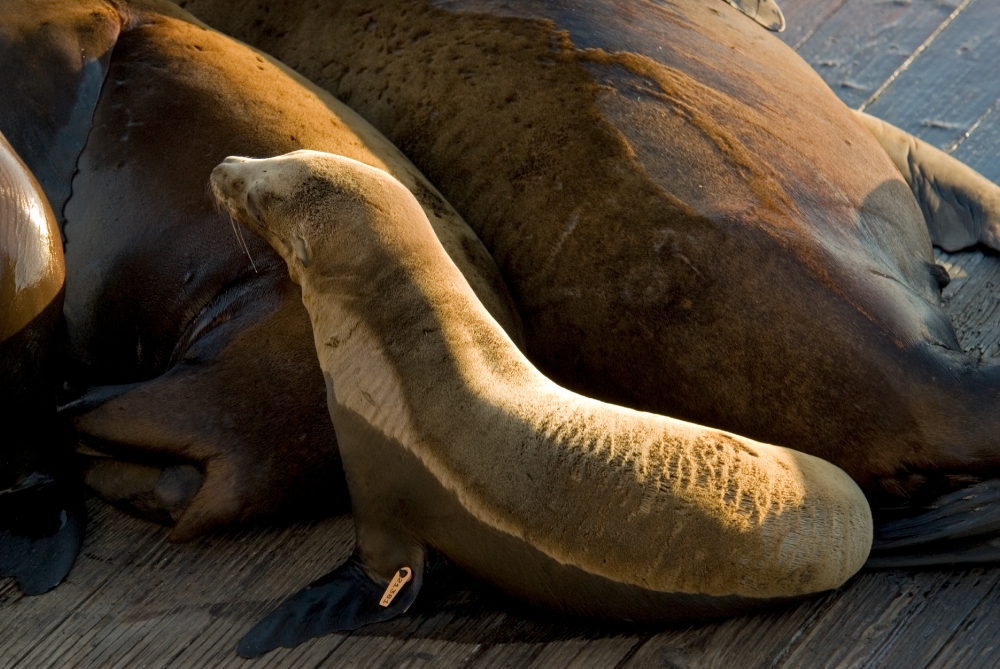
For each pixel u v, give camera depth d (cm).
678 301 1173
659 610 1010
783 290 1135
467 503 1015
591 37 1315
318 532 1225
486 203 1304
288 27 1496
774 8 1513
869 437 1104
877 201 1274
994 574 1070
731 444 1015
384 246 1070
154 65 1334
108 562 1205
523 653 1068
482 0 1391
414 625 1106
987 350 1336
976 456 1073
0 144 1169
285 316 1197
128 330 1303
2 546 1205
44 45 1318
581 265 1230
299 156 1129
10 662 1109
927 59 1802
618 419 1011
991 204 1470
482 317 1066
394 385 1045
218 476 1178
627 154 1227
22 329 1146
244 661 1087
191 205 1257
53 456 1248
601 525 973
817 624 1048
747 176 1205
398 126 1390
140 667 1094
